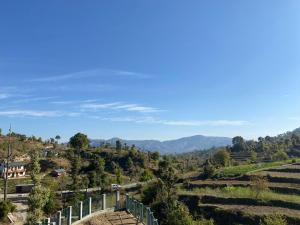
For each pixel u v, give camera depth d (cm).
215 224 6069
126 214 3131
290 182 7944
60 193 8962
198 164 14700
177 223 5044
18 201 8619
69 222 2681
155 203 5919
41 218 6153
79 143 16412
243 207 6359
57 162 14700
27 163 14362
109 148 17950
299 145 15500
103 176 10444
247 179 8581
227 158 12038
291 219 5588
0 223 6425
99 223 2795
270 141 19112
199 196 7044
